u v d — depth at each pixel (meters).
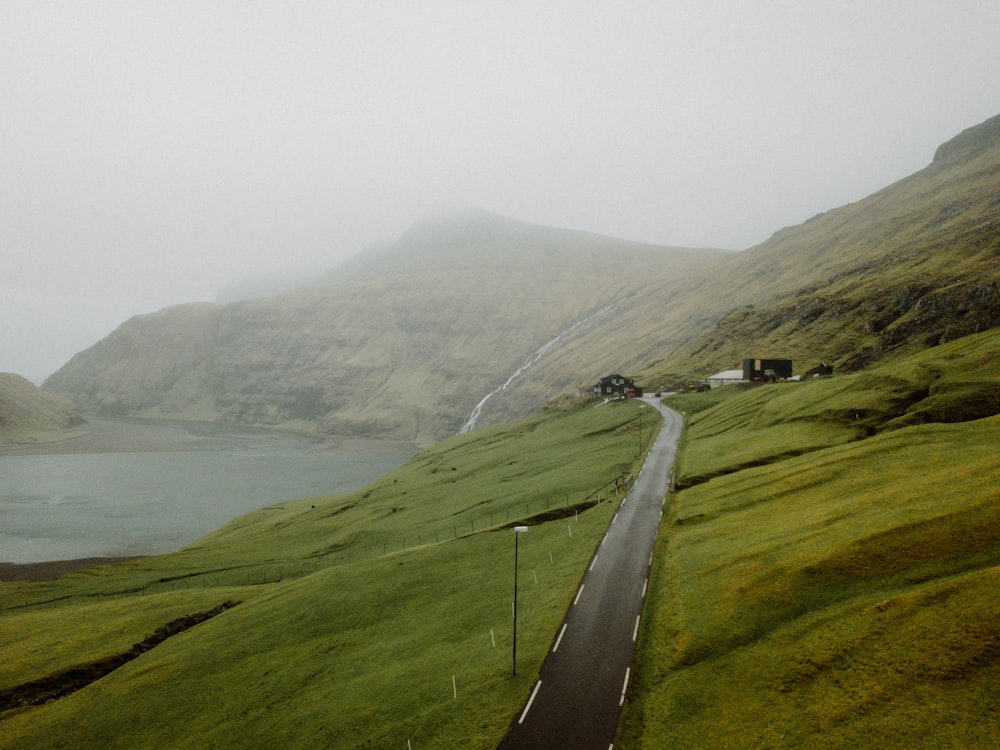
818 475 53.91
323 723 37.78
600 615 39.97
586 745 28.20
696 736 27.03
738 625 33.94
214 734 42.12
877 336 140.00
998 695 24.34
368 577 62.59
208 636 59.94
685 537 50.44
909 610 29.88
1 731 50.84
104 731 47.12
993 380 67.25
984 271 140.38
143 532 143.38
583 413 150.38
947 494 39.91
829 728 25.30
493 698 33.34
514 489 91.88
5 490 195.50
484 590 51.84
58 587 98.44
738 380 142.25
